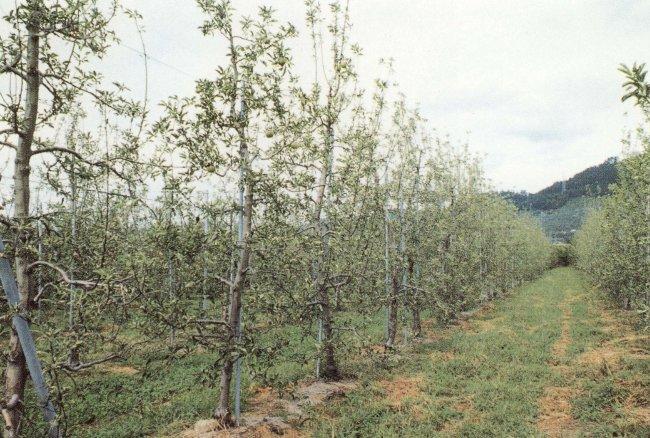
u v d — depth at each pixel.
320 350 12.96
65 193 8.46
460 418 10.80
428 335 21.27
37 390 7.02
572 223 138.38
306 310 12.23
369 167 13.14
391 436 9.62
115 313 8.00
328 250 12.98
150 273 8.11
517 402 11.52
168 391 12.63
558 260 84.81
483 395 12.20
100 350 8.25
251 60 9.30
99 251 8.27
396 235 18.61
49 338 6.89
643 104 5.19
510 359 16.14
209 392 12.61
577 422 10.29
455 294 23.25
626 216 21.19
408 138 18.58
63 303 7.38
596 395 11.36
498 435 9.59
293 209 10.78
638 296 21.45
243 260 9.95
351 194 13.20
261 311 10.64
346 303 13.97
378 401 11.92
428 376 14.23
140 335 8.37
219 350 9.55
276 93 9.62
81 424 10.47
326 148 12.13
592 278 40.25
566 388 12.59
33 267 7.29
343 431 9.94
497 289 37.00
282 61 9.16
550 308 28.61
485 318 26.34
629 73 5.07
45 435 7.75
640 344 16.91
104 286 6.85
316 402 11.83
